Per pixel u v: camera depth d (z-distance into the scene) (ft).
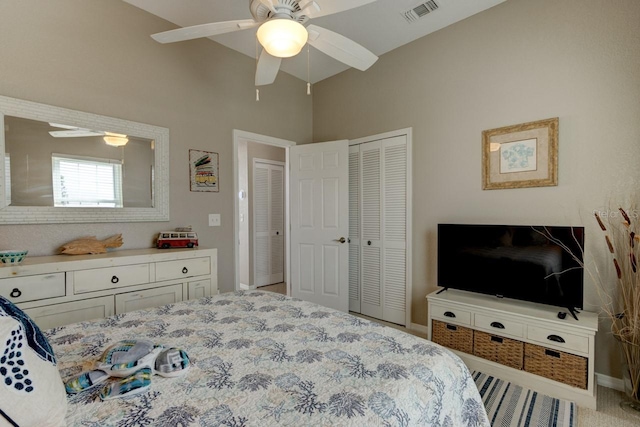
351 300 12.13
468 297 8.46
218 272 10.11
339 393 2.91
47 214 6.95
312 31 5.78
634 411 6.05
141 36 8.42
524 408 6.23
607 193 6.95
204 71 9.80
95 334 4.25
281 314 5.09
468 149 9.05
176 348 3.56
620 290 6.80
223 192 10.27
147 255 7.29
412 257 10.34
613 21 6.84
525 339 7.03
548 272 7.20
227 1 8.10
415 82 10.18
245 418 2.55
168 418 2.52
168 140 8.93
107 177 7.84
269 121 11.71
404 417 2.78
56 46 7.09
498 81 8.47
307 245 12.35
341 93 12.34
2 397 2.00
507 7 8.29
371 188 11.43
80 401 2.73
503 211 8.43
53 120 7.02
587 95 7.16
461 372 3.75
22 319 2.51
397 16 8.91
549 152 7.63
